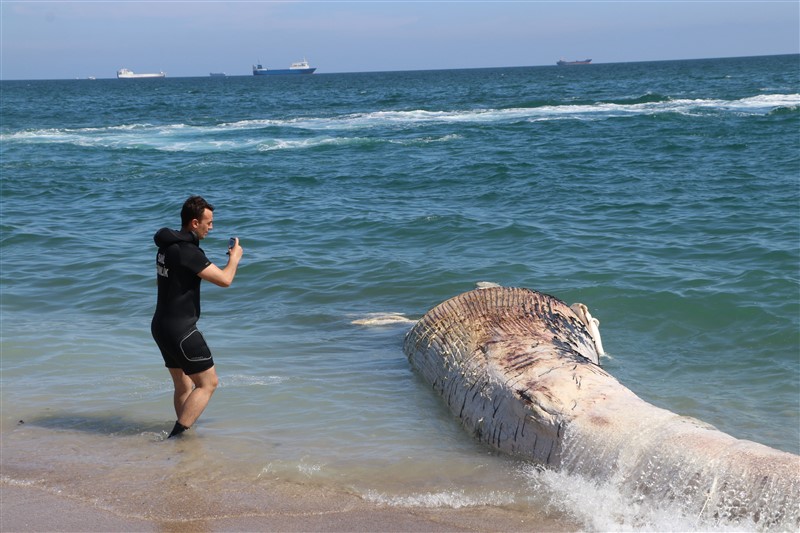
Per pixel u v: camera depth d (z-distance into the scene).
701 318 8.20
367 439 5.66
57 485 4.98
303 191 19.27
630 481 4.51
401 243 12.60
